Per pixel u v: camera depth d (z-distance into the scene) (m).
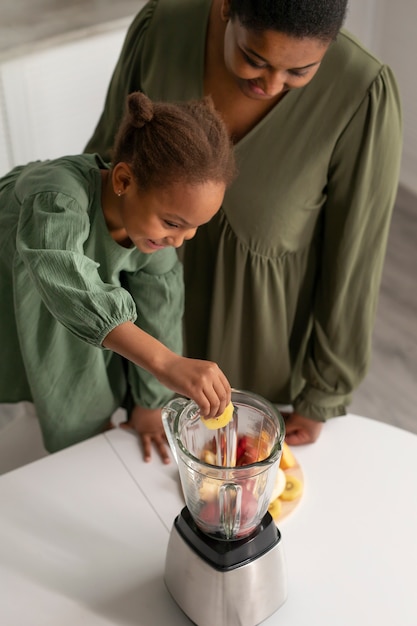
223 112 1.23
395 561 1.02
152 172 0.90
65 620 0.95
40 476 1.14
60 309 0.88
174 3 1.23
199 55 1.21
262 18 0.96
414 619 0.96
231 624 0.94
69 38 2.07
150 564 1.02
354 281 1.30
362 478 1.14
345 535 1.06
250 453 1.00
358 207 1.23
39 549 1.03
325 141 1.19
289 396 1.52
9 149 2.18
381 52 2.63
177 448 0.88
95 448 1.19
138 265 1.16
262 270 1.34
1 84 2.04
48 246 0.93
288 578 1.00
